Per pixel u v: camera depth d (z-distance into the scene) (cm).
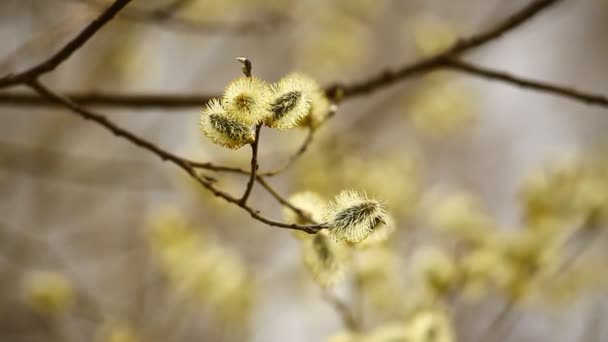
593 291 137
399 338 79
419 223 131
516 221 128
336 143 144
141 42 187
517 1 146
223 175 134
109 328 121
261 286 149
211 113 61
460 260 100
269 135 152
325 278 69
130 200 177
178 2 91
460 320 125
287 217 69
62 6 144
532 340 141
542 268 102
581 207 106
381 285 94
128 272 163
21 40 148
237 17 171
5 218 172
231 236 160
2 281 139
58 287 119
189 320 140
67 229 179
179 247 133
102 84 186
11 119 185
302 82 62
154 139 182
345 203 61
